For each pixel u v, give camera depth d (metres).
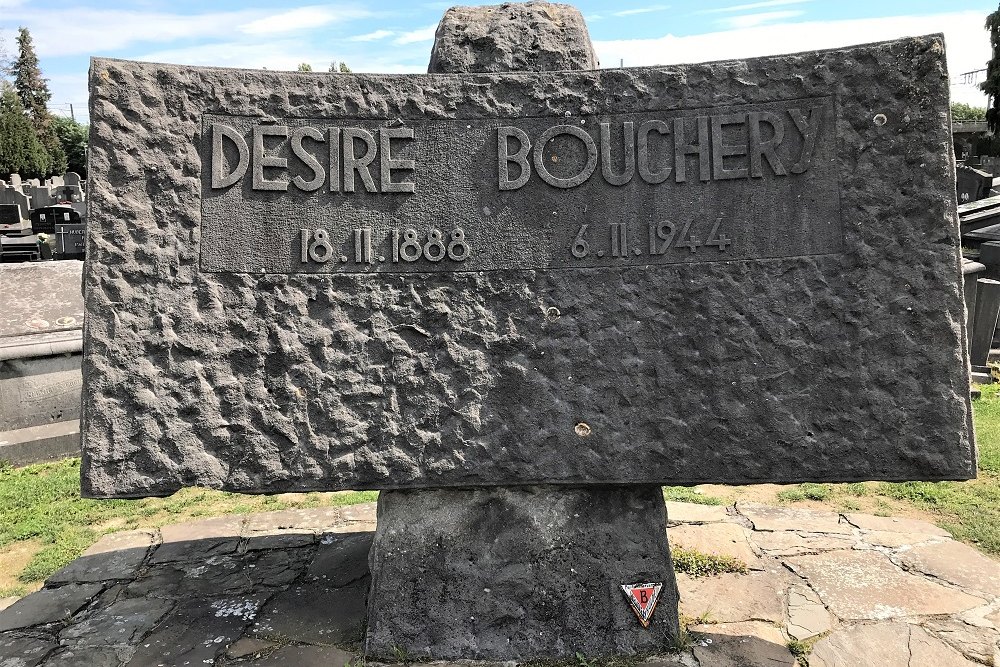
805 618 2.56
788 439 2.31
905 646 2.36
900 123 2.28
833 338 2.30
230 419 2.32
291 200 2.37
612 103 2.40
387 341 2.37
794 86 2.34
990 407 5.44
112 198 2.28
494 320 2.39
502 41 2.59
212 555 3.27
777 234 2.34
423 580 2.43
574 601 2.42
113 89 2.28
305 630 2.57
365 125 2.40
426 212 2.40
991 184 15.73
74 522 3.92
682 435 2.34
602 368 2.37
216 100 2.35
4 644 2.50
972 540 3.28
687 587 2.82
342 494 4.29
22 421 5.12
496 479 2.36
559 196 2.40
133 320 2.28
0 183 23.88
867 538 3.25
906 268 2.28
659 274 2.37
